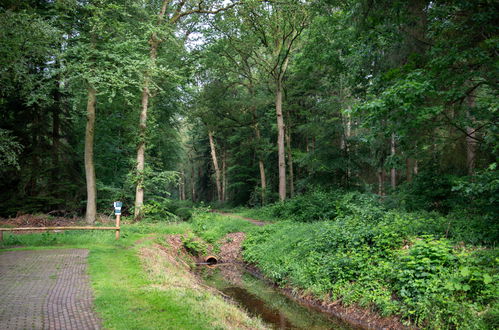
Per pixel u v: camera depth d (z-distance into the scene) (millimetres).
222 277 12547
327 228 12000
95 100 18000
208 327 4887
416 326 6723
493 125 8531
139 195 19016
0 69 12477
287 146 32562
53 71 14539
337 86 25641
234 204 42656
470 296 6562
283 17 25141
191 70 23172
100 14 15625
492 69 8859
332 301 8859
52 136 21312
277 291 10586
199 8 21500
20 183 19953
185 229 17250
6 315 4957
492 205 8281
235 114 34469
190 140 54656
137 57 16656
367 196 14633
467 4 8656
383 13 10820
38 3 18312
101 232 14305
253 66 33531
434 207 11906
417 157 11961
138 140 19062
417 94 8172
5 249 10891
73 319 4848
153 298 6039
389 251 8883
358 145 24359
